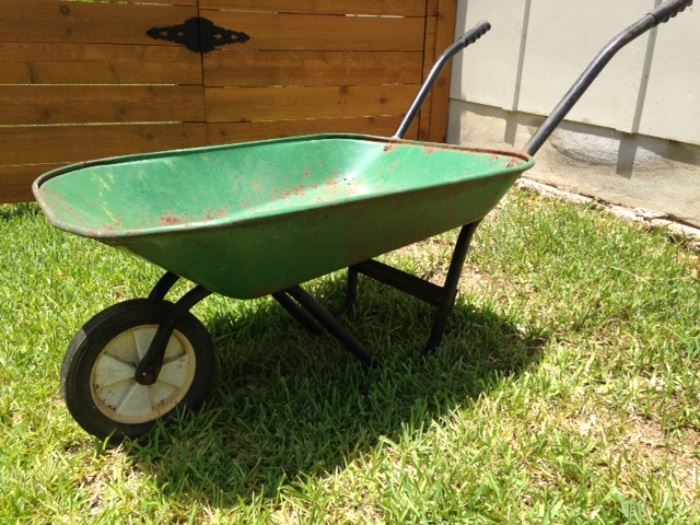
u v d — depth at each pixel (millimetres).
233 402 2035
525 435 1911
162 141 4250
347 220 1675
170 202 2172
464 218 2088
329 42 4523
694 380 2176
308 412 2000
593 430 1963
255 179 2451
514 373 2264
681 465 1828
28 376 2127
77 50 3832
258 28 4270
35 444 1847
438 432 1898
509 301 2781
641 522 1561
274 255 1627
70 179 1870
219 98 4324
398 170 2576
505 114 4648
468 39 2766
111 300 2693
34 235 3408
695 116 3332
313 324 2359
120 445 1840
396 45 4773
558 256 3213
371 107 4867
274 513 1640
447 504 1632
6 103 3770
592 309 2664
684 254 3314
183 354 1905
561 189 4289
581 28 3852
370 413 2002
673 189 3588
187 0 4008
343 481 1735
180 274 1628
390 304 2703
